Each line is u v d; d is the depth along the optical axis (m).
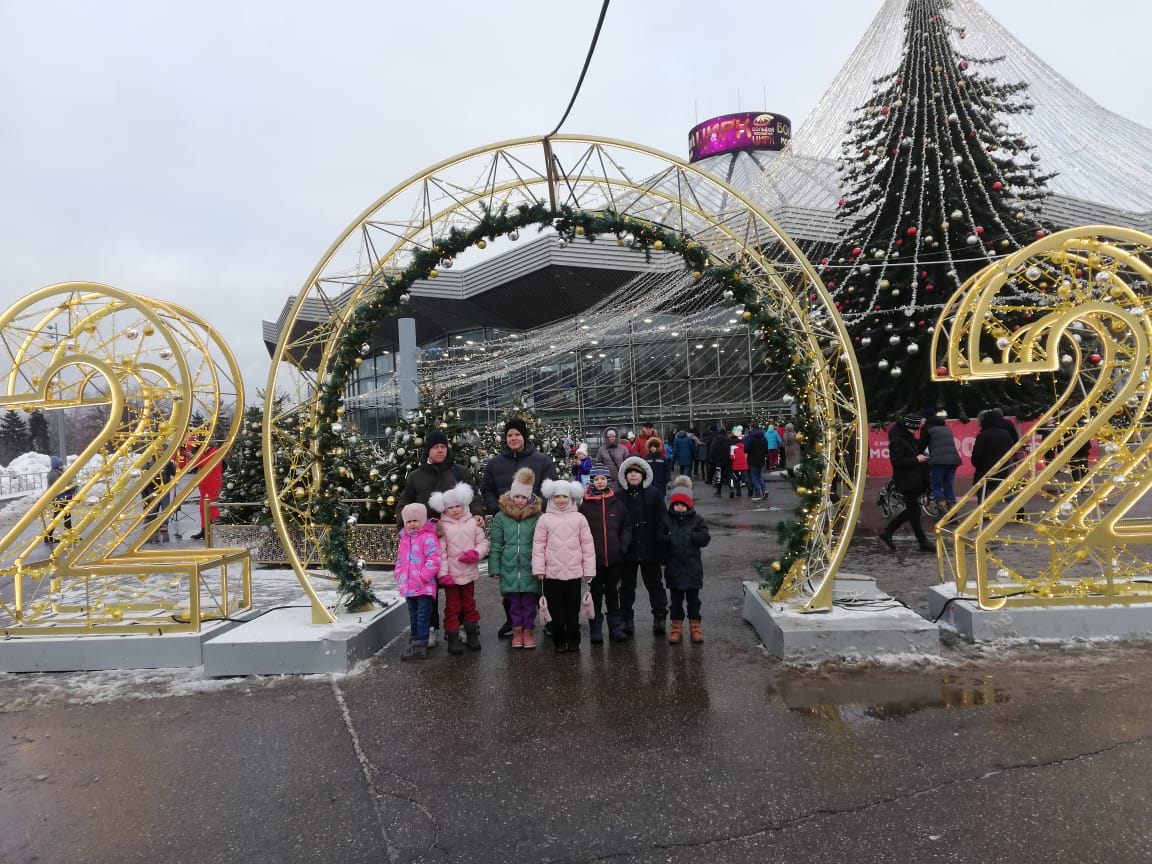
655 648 5.52
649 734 3.91
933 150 14.12
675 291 22.78
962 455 15.20
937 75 13.82
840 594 5.92
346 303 6.31
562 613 5.48
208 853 2.90
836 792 3.19
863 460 5.42
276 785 3.48
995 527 5.30
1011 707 4.05
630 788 3.31
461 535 5.58
